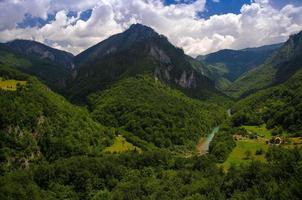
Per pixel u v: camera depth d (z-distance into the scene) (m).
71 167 180.38
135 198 160.12
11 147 191.25
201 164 195.50
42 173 176.25
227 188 152.00
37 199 156.50
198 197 144.50
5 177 170.00
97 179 178.88
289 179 134.88
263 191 135.12
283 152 186.12
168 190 164.50
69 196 169.50
